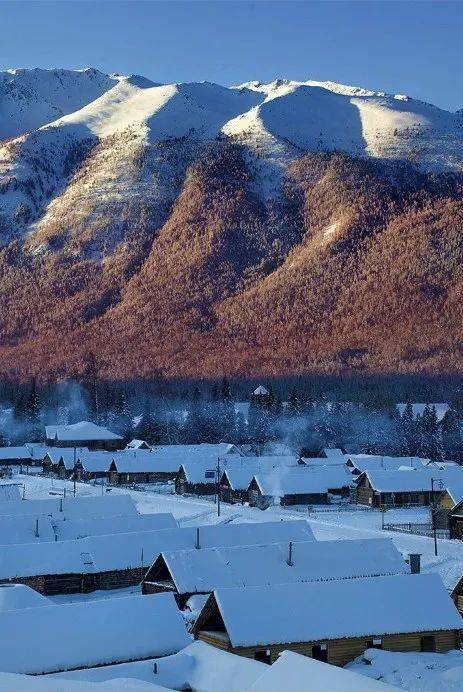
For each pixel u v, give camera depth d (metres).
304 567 72.12
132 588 85.19
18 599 64.31
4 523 94.50
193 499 148.75
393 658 56.91
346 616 58.56
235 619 56.53
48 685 36.97
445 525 114.25
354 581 61.06
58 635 54.66
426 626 59.28
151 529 97.94
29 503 106.06
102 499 109.12
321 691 40.94
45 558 84.12
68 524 96.94
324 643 57.34
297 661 43.41
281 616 57.44
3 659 52.41
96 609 56.94
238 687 48.06
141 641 55.69
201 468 158.12
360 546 74.81
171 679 50.62
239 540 86.44
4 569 82.12
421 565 88.94
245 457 168.62
